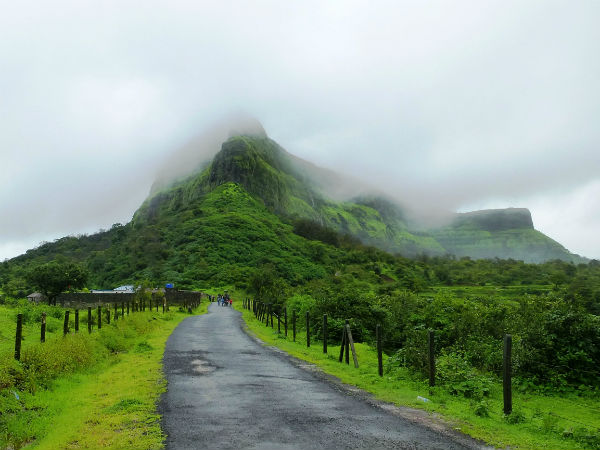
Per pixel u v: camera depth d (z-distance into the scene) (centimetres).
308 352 1595
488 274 11456
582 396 1180
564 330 1313
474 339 1505
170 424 674
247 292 6022
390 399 875
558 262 12800
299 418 718
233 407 785
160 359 1354
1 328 1552
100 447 575
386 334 1998
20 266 15238
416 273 13138
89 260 15000
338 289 2317
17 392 841
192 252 12006
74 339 1271
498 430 679
